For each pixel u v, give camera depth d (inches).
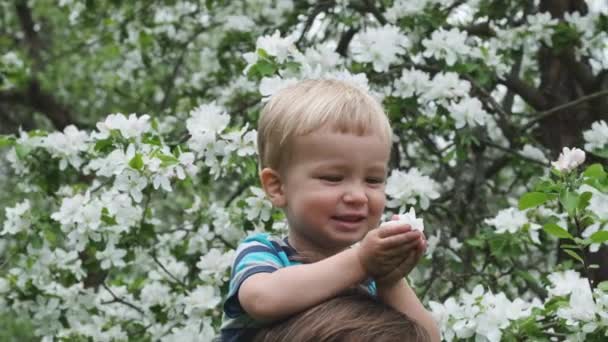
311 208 70.7
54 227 156.2
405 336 63.2
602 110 211.9
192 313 155.9
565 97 213.6
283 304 67.7
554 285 141.9
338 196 70.4
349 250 68.8
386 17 181.5
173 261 176.9
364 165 71.0
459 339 131.5
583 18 184.9
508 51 186.7
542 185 105.9
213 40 241.6
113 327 171.6
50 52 352.5
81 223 148.9
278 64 148.2
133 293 183.3
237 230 168.6
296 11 216.5
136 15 237.3
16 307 170.6
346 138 70.4
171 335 155.0
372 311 65.1
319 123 70.6
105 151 145.9
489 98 185.3
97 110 341.1
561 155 105.1
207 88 235.3
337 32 220.7
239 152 139.9
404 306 76.3
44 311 169.9
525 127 193.9
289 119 71.9
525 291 187.6
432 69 173.8
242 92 213.6
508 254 146.6
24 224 156.3
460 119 161.2
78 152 159.2
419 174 151.2
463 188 193.2
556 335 124.4
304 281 67.9
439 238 167.6
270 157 74.2
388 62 162.2
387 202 150.8
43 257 164.2
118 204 149.6
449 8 196.9
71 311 172.6
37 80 326.3
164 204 261.4
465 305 131.1
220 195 243.1
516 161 208.4
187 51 250.7
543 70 217.3
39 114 373.4
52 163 160.9
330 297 67.7
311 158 70.7
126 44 244.2
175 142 157.8
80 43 299.1
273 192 74.5
